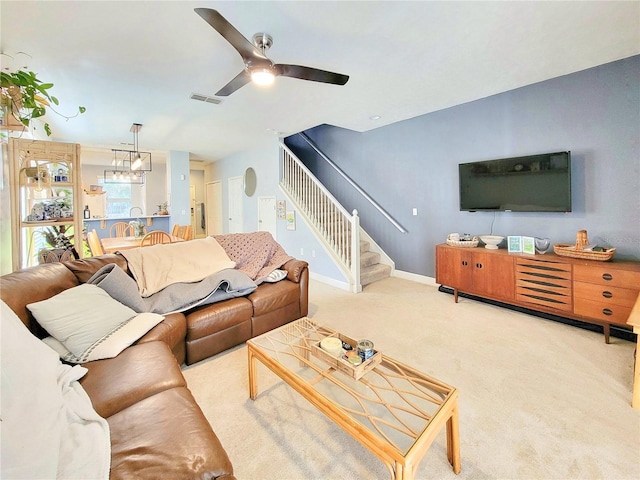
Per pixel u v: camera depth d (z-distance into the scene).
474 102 3.63
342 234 4.50
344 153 5.59
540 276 2.86
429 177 4.22
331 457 1.44
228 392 1.93
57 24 1.96
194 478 0.86
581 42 2.29
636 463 1.37
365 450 1.48
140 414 1.10
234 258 3.05
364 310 3.36
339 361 1.51
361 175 5.27
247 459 1.42
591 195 2.87
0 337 1.09
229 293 2.52
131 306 2.01
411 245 4.57
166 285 2.38
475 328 2.84
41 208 2.35
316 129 6.27
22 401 0.96
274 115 4.01
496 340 2.59
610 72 2.69
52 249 2.40
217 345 2.35
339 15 1.91
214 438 1.02
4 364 1.01
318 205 4.87
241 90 3.13
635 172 2.64
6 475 0.77
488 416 1.68
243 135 5.20
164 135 5.09
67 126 4.39
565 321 2.88
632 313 1.82
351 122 4.48
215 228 8.34
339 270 4.30
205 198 8.95
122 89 3.04
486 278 3.27
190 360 2.21
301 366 1.84
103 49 2.28
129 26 1.99
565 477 1.31
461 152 3.82
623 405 1.75
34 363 1.15
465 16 1.94
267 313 2.69
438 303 3.57
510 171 3.31
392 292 4.02
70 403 1.11
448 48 2.34
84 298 1.73
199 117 4.05
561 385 1.95
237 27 2.03
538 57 2.53
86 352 1.49
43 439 0.89
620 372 2.08
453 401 1.29
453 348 2.46
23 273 1.72
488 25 2.04
